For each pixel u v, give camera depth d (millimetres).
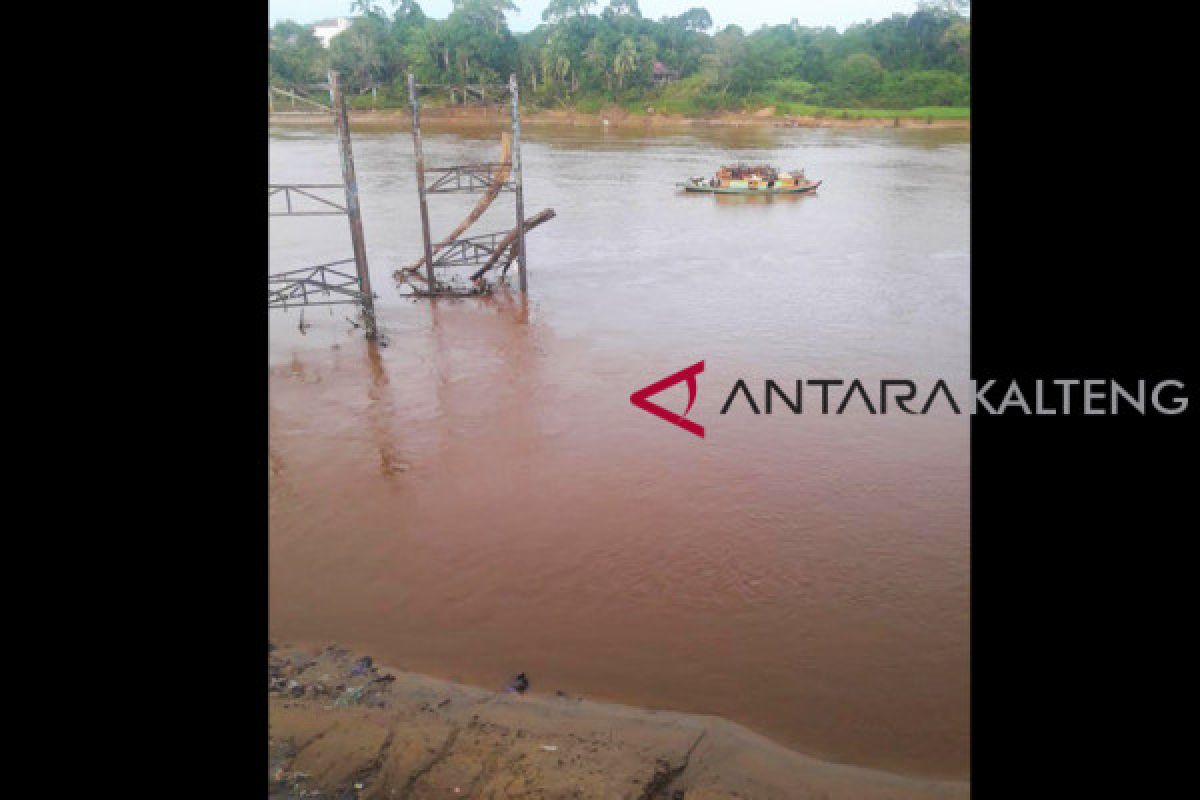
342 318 19266
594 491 11688
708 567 9898
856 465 12430
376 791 6160
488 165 20906
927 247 27953
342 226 29469
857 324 19422
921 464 12445
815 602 9250
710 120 84062
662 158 52562
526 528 10750
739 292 22219
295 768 6363
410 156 49469
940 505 11258
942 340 18188
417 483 11898
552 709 7418
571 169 46344
